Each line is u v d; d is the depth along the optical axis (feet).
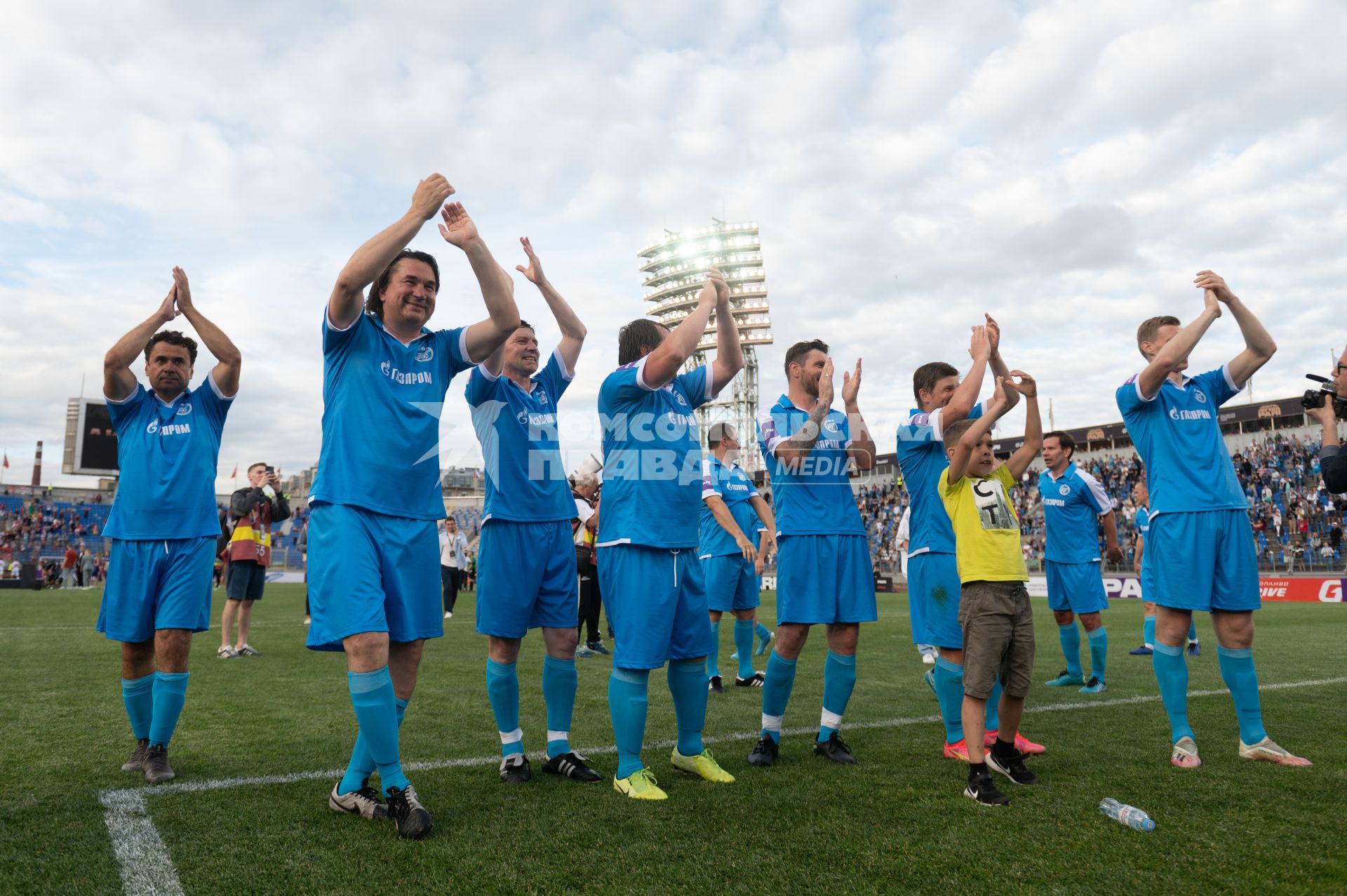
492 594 11.20
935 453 13.03
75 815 9.19
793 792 10.16
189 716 15.20
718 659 26.16
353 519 9.18
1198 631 34.32
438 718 15.23
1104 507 20.17
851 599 12.18
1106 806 9.02
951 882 7.09
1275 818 8.85
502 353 11.20
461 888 7.03
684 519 10.95
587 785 10.63
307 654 25.44
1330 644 27.89
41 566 89.15
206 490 11.89
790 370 13.65
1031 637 10.62
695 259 195.00
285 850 8.02
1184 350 12.01
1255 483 96.73
